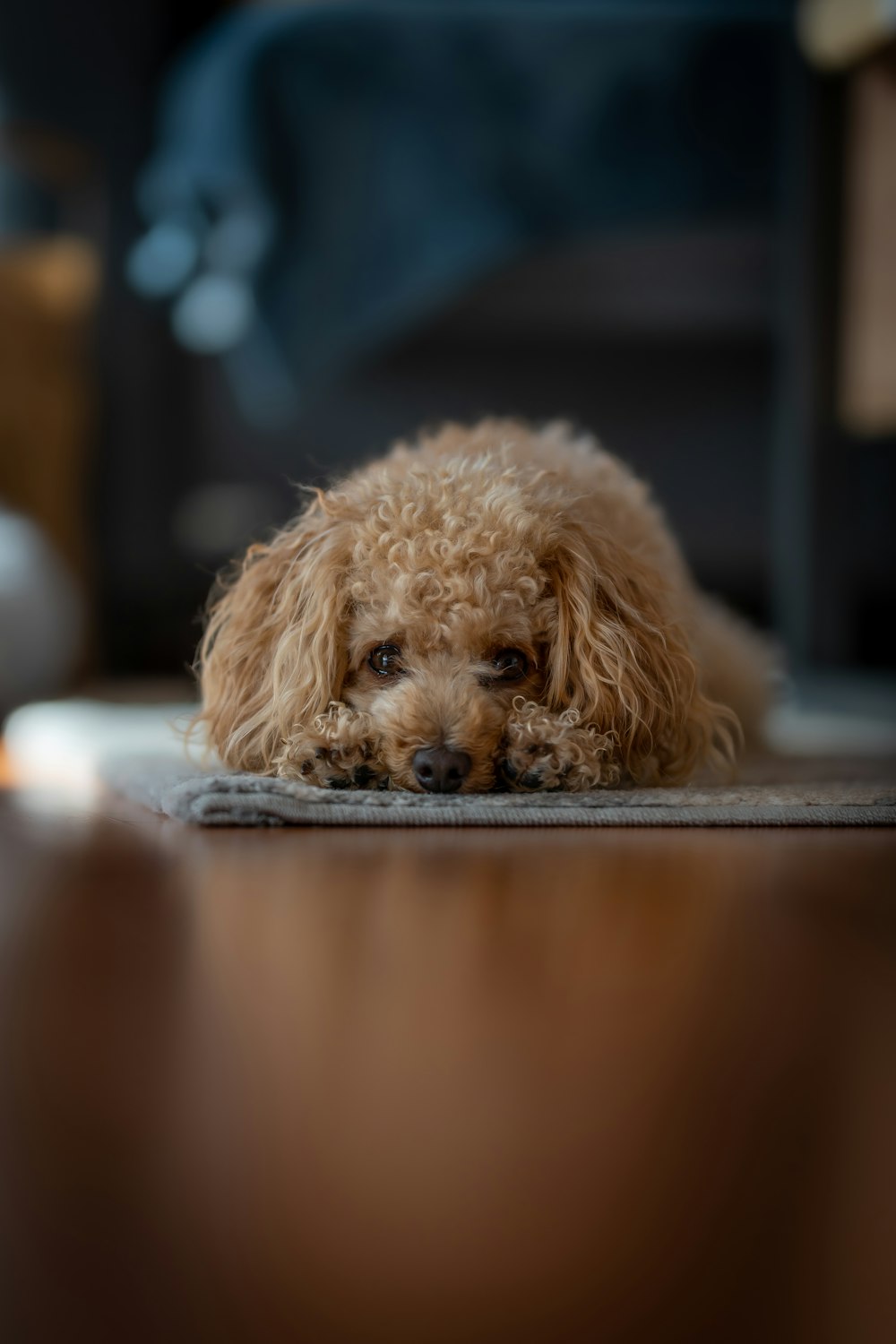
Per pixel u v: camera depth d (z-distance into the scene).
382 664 1.76
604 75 4.35
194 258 4.60
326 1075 0.67
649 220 4.41
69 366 5.04
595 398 5.14
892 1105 0.64
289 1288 0.46
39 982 0.84
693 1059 0.70
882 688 3.63
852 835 1.50
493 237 4.36
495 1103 0.63
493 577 1.71
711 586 5.22
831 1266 0.48
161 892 1.13
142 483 6.22
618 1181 0.55
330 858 1.30
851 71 3.73
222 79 4.31
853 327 3.80
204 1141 0.58
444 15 4.34
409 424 5.21
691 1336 0.44
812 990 0.84
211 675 1.88
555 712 1.79
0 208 6.15
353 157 4.34
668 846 1.40
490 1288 0.46
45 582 3.45
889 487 4.84
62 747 2.80
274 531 2.10
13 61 5.81
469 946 0.94
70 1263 0.47
